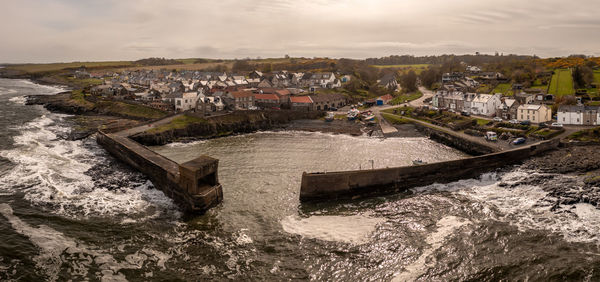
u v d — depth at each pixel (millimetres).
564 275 41406
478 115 128125
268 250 47094
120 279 40781
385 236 50625
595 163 72875
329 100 156500
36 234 49156
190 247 47531
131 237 49562
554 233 50312
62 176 71000
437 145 101625
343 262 44625
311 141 106562
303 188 61562
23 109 150000
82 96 176375
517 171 74188
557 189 62938
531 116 109750
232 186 68375
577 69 160625
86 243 47656
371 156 89438
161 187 67438
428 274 42188
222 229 52312
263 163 83188
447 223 53938
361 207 60438
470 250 46750
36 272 41469
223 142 105750
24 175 70000
